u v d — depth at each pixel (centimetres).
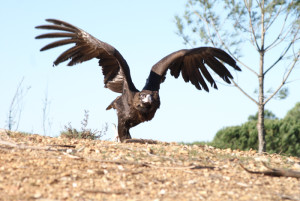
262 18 2164
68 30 1558
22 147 1352
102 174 1094
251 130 3372
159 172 1145
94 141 1609
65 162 1189
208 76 1748
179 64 1720
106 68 1634
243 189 1035
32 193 930
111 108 1630
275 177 1184
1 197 900
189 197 947
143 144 1559
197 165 1245
